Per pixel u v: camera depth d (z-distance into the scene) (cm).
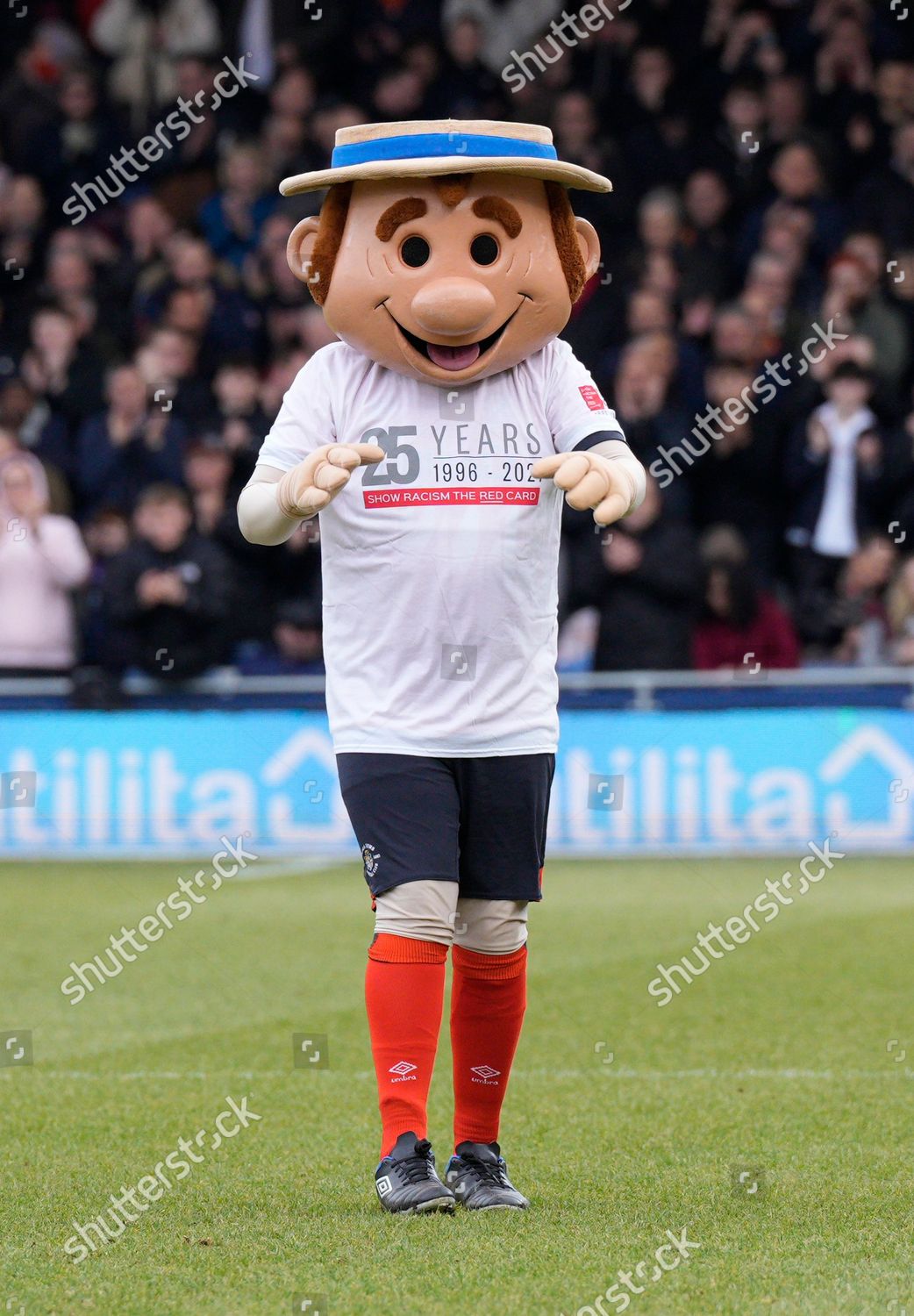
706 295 1447
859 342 1374
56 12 1766
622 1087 620
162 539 1222
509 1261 406
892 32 1575
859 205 1492
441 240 465
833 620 1303
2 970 855
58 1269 407
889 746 1184
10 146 1644
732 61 1584
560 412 480
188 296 1427
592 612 1246
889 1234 433
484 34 1708
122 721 1228
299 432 480
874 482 1317
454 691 465
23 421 1419
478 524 466
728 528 1229
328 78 1698
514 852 474
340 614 475
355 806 468
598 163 1538
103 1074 648
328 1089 623
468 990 477
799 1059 664
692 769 1194
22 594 1273
